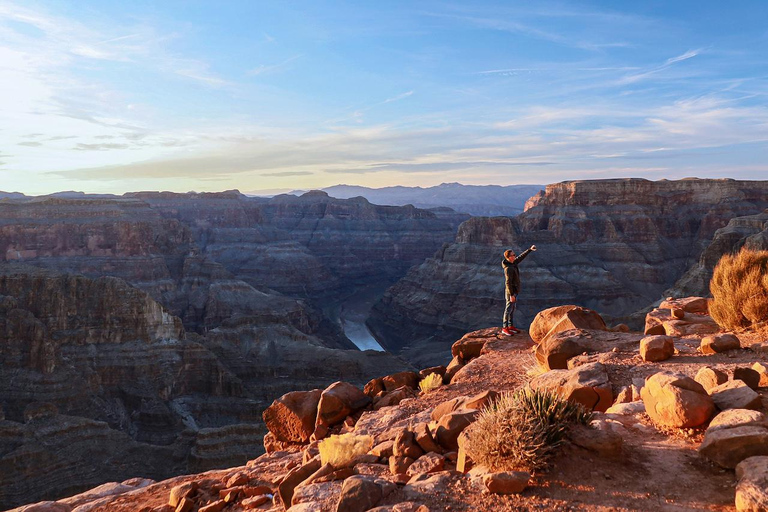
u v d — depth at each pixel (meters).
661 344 10.51
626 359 10.84
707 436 6.29
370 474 7.49
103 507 10.60
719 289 13.57
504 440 6.38
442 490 6.32
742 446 5.82
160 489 11.20
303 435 11.80
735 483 5.55
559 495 5.80
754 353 10.03
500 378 12.09
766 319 12.09
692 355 10.72
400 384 13.48
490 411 6.89
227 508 8.35
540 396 6.85
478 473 6.50
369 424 10.44
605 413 8.35
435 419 9.41
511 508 5.70
